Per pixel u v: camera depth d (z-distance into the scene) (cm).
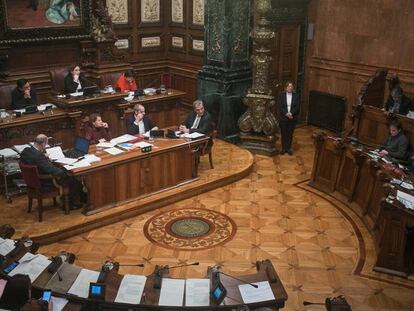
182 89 1270
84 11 1088
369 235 718
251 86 1084
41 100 1060
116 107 956
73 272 470
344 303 421
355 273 626
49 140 842
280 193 855
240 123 1039
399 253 620
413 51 987
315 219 766
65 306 428
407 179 693
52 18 1046
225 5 1014
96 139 838
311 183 884
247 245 689
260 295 437
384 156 775
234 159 966
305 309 553
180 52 1257
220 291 423
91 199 733
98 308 432
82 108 897
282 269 632
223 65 1051
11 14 989
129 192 777
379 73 966
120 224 743
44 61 1067
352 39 1095
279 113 1017
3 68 1010
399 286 600
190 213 779
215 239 704
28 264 477
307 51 1197
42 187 699
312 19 1166
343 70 1127
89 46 1113
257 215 776
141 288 445
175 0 1236
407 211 601
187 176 849
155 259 651
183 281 454
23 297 402
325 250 679
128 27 1205
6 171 754
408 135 808
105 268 469
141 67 1251
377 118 862
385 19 1023
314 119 1221
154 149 788
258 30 983
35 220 714
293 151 1054
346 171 823
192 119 898
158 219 759
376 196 727
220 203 815
